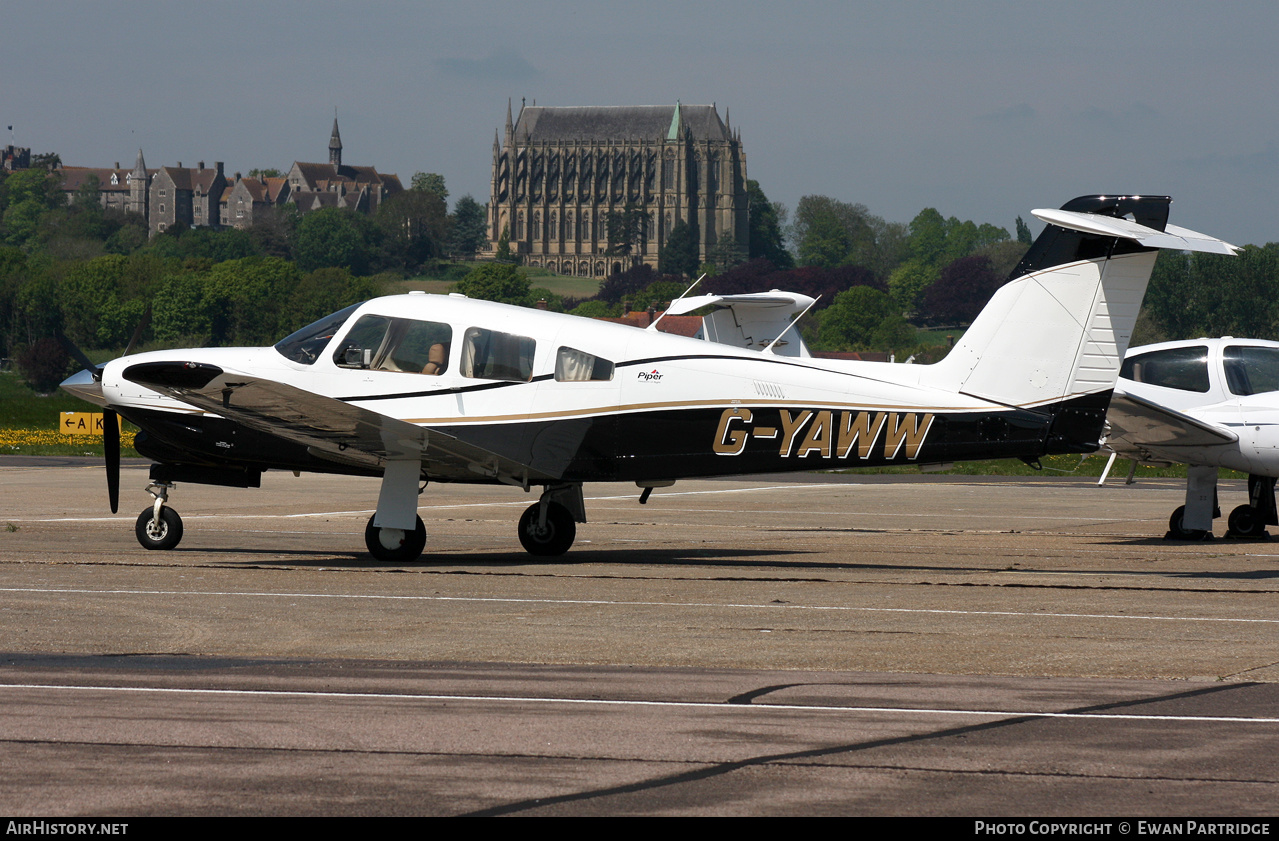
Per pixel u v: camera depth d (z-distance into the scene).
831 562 52.69
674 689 27.44
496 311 51.66
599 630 34.75
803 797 20.08
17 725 23.97
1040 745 23.02
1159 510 83.19
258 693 26.80
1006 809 19.55
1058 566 51.31
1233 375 63.84
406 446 49.19
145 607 38.19
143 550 55.16
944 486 106.38
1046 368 50.22
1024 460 51.00
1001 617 37.34
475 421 50.84
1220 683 28.27
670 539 63.22
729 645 32.62
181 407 53.38
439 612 37.69
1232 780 21.00
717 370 50.81
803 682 28.22
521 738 23.31
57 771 21.17
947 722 24.66
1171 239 47.34
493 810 19.38
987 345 50.66
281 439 53.00
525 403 50.78
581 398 50.66
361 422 47.22
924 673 29.28
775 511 81.50
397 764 21.67
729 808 19.53
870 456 50.56
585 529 68.81
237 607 38.31
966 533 67.06
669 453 51.03
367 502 85.56
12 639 32.88
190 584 43.38
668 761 21.95
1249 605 40.03
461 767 21.53
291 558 52.69
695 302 87.88
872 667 29.92
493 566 50.25
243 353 53.19
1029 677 28.86
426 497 91.88
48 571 46.62
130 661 30.19
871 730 24.05
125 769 21.30
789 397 50.62
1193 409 61.88
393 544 51.53
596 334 51.25
